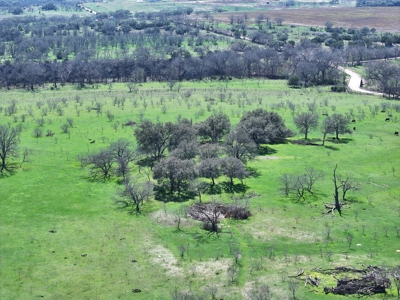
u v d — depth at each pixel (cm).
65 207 9838
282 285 6950
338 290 6725
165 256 7888
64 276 7294
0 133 12162
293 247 8181
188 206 9794
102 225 9038
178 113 17475
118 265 7612
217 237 8538
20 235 8612
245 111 17450
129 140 14350
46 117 17038
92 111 17962
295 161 12662
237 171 10775
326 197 10325
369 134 15188
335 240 8425
